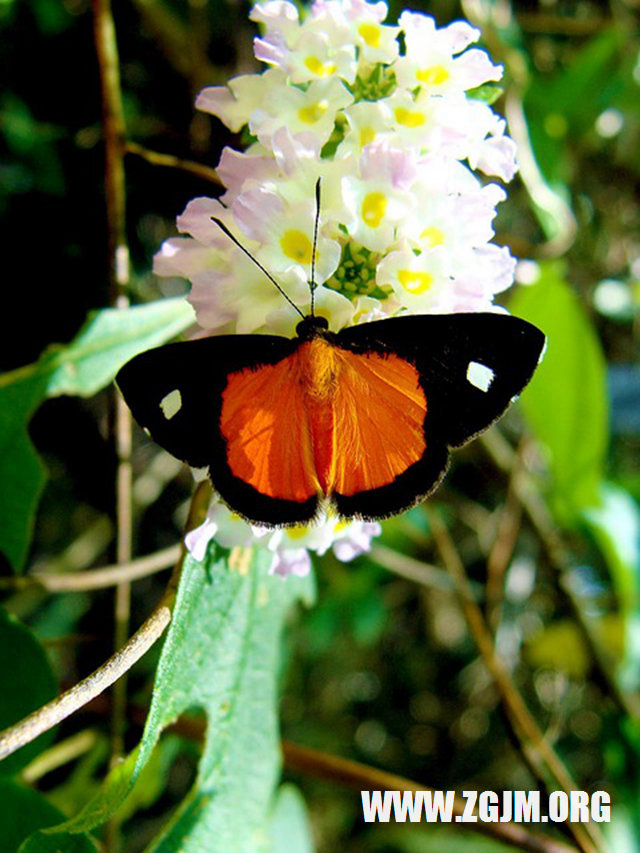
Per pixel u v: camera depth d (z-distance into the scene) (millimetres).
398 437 60
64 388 78
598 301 146
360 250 61
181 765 160
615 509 128
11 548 77
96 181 113
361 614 149
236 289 57
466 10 110
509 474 125
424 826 164
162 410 60
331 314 59
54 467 132
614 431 168
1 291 109
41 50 115
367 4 60
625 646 129
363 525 65
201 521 61
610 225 150
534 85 119
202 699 68
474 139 61
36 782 103
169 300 82
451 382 61
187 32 122
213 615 66
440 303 58
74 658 138
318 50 59
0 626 70
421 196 57
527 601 159
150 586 146
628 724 115
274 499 58
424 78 59
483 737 190
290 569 62
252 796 74
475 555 165
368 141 58
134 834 154
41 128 114
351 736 187
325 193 57
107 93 83
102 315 79
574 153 134
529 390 115
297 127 58
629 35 138
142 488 138
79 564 138
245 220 55
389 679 190
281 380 60
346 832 183
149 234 120
